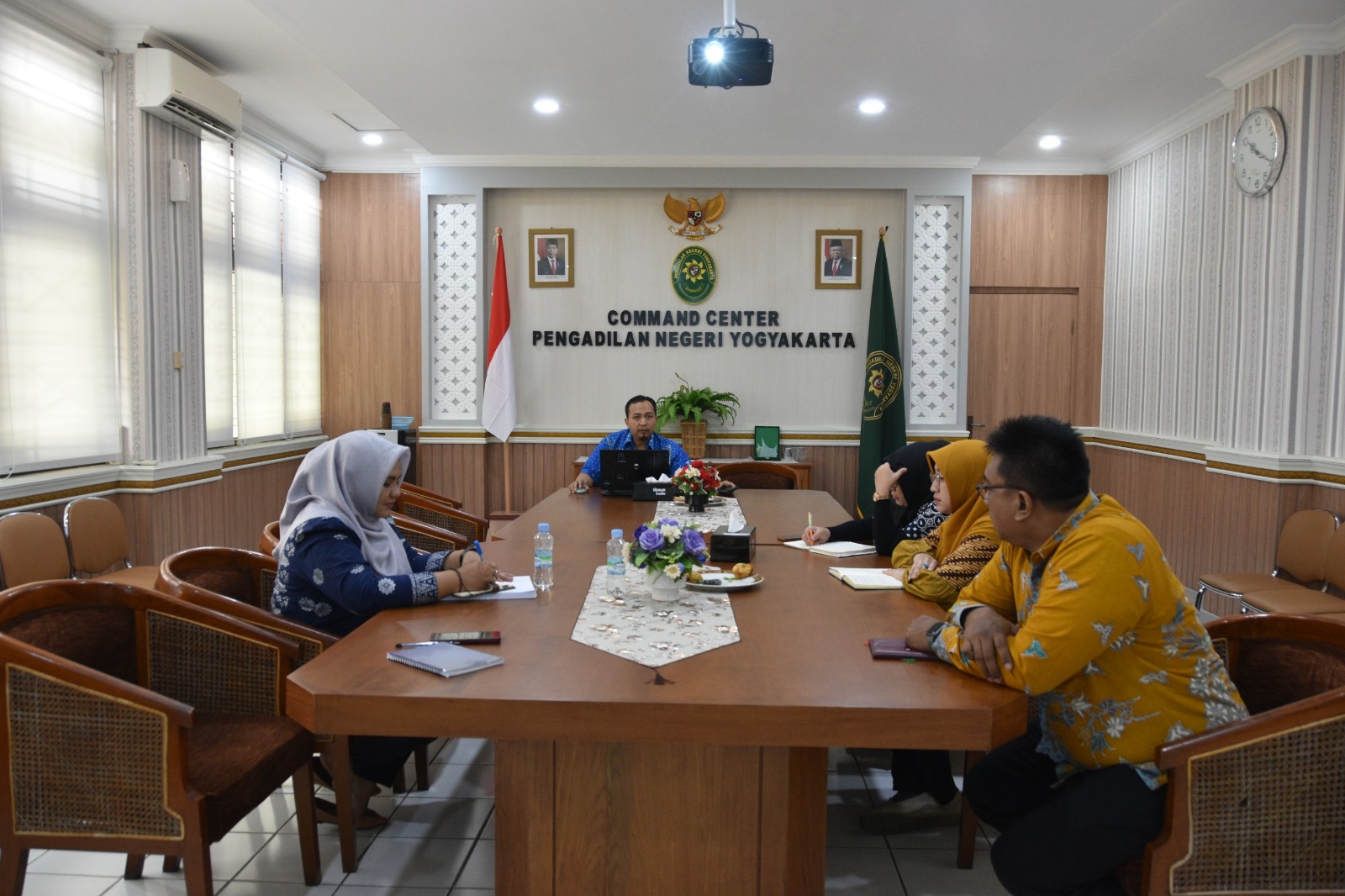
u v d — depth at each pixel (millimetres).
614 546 2467
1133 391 6090
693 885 1701
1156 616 1551
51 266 3977
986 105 4961
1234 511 4758
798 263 6434
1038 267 6535
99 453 4281
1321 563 3902
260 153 5770
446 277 6508
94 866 2287
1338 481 4113
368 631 1937
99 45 4262
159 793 1681
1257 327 4602
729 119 5289
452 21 3822
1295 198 4262
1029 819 1652
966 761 2293
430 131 5582
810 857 1743
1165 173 5664
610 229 6441
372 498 2439
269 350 5934
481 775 2904
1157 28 4141
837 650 1818
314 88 5152
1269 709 1853
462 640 1844
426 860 2338
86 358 4199
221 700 2135
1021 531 1655
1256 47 4383
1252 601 3729
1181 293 5453
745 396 6496
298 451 6266
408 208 6602
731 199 6414
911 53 4176
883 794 2803
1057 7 3668
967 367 6371
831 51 4168
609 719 1507
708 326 6484
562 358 6512
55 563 3459
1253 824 1492
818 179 6246
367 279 6645
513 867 1726
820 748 1730
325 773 2576
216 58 4703
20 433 3811
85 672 1660
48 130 3941
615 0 3602
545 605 2180
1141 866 1560
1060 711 1671
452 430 6426
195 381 4840
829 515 3812
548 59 4285
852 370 6480
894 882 2268
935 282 6434
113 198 4359
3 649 1665
